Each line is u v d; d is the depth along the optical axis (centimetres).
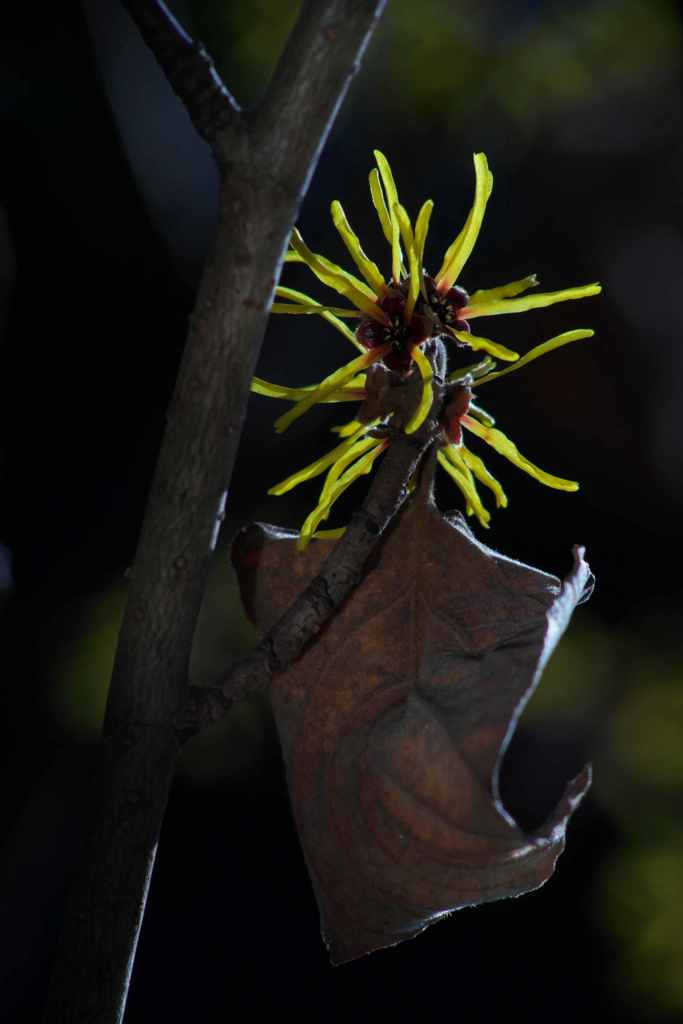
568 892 259
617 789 210
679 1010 180
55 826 251
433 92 232
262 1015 264
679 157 248
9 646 260
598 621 237
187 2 223
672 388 247
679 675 220
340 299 247
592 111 248
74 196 275
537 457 256
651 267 248
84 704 213
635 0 228
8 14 262
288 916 280
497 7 228
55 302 285
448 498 228
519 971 262
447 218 252
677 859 189
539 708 216
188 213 278
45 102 268
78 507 285
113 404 292
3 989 245
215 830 288
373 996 268
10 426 285
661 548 250
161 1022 262
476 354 234
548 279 252
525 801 220
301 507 247
